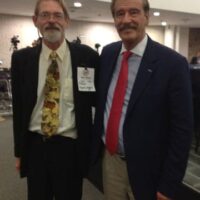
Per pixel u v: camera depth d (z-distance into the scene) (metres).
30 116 1.67
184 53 12.41
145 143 1.41
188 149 1.36
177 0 8.41
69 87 1.65
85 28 11.02
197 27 12.37
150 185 1.45
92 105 1.73
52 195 1.81
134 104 1.41
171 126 1.39
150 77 1.39
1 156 3.95
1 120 5.95
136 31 1.45
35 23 1.67
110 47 1.69
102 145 1.65
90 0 7.12
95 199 2.83
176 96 1.34
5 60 9.64
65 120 1.65
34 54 1.68
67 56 1.68
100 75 1.65
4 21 9.47
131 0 1.43
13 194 2.95
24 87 1.68
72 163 1.71
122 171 1.57
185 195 1.93
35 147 1.70
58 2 1.60
